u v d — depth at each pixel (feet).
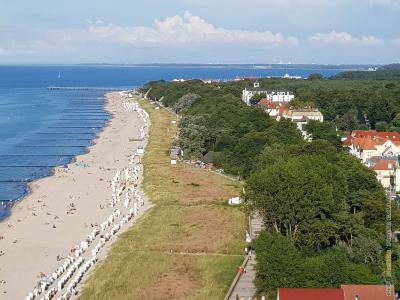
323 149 572.10
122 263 425.28
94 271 415.03
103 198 637.30
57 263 440.86
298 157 494.59
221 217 534.78
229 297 358.84
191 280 389.39
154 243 467.52
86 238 496.64
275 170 427.33
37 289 385.70
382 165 622.13
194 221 525.34
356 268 341.21
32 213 585.22
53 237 504.43
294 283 338.95
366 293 302.86
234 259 426.10
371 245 375.25
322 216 411.54
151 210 571.28
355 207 467.52
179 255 439.22
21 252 466.70
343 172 485.56
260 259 351.87
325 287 330.54
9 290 390.83
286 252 347.56
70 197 646.74
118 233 505.66
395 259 366.22
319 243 406.82
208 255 437.58
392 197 486.79
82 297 368.27
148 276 397.60
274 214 411.54
